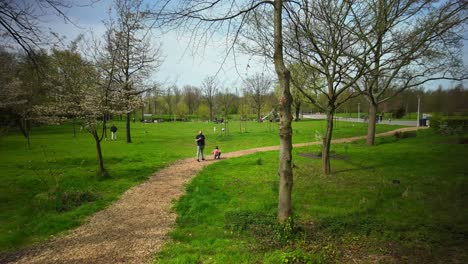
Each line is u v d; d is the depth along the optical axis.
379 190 8.64
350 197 8.07
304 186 9.41
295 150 18.20
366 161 13.55
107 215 7.36
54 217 7.09
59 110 12.48
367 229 5.62
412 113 55.53
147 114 85.31
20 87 19.02
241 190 9.29
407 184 9.15
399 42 9.03
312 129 35.00
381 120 47.09
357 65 9.23
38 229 6.35
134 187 10.23
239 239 5.49
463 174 10.04
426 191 8.27
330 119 11.05
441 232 5.40
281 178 5.57
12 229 6.38
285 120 5.42
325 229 5.69
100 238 5.92
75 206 8.05
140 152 18.84
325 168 11.22
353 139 23.59
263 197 8.38
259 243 5.18
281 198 5.59
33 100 19.92
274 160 14.84
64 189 9.61
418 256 4.51
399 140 21.19
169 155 17.70
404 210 6.81
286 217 5.55
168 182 10.96
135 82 21.75
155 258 4.94
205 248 5.19
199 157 17.08
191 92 80.38
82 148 20.56
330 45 9.01
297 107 55.12
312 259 4.34
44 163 14.47
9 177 11.33
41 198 8.54
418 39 7.96
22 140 25.50
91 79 12.38
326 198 8.03
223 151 19.62
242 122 58.34
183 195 9.16
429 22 7.76
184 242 5.62
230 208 7.51
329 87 10.69
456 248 4.74
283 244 5.06
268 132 33.44
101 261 4.90
